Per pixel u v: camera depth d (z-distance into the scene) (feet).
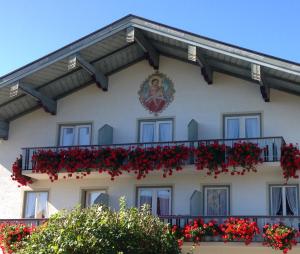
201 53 66.74
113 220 42.04
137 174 69.05
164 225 45.50
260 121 68.69
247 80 70.33
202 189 68.28
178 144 68.69
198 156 65.92
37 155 70.95
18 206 73.46
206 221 63.93
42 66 67.41
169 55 73.26
